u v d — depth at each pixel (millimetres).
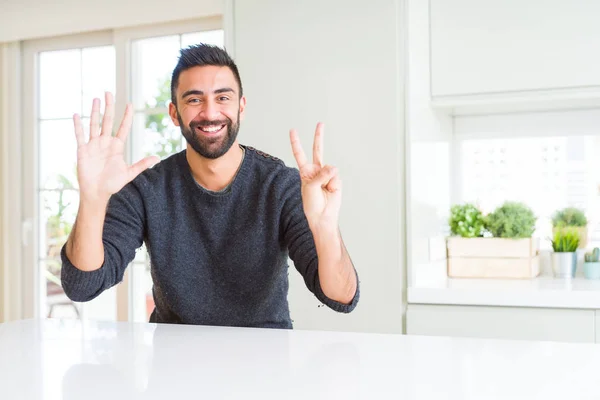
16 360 1013
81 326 1351
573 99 2408
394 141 2287
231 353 1046
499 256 2555
